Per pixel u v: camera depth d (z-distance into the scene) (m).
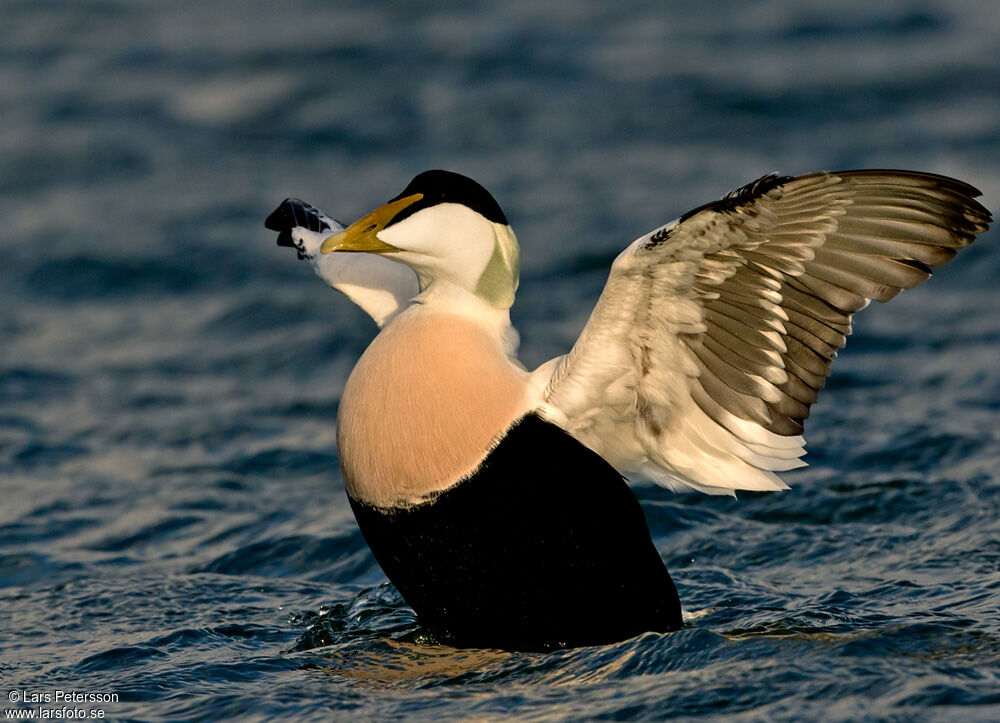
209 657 8.30
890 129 22.09
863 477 11.45
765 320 7.50
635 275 7.29
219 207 20.56
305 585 9.88
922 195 7.05
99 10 28.92
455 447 7.61
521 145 22.36
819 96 23.58
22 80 25.64
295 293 17.66
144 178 21.86
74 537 11.17
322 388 14.93
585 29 27.06
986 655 7.53
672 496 11.24
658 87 24.28
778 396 7.67
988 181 19.47
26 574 10.38
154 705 7.51
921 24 26.70
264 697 7.52
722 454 7.91
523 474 7.64
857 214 7.18
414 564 7.84
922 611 8.47
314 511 11.46
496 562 7.73
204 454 13.02
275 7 28.97
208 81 25.30
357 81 25.00
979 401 13.20
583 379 7.66
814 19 27.20
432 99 24.28
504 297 8.08
